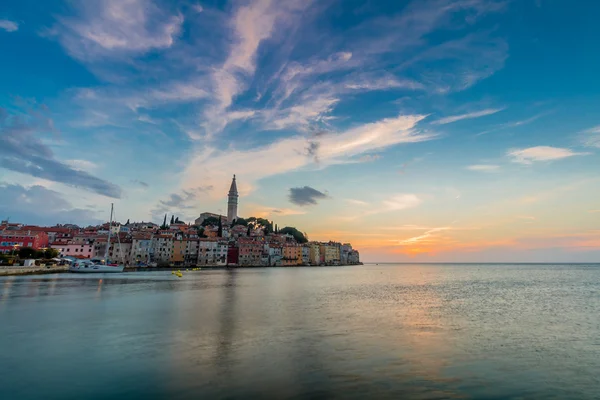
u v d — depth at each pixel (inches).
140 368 779.4
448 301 2154.3
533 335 1167.6
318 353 906.1
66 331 1145.4
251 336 1092.5
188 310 1615.4
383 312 1640.0
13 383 692.1
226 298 2144.4
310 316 1486.2
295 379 717.9
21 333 1114.1
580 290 3041.3
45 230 7687.0
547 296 2512.3
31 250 5137.8
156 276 4690.0
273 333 1136.2
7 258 4539.9
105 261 5935.0
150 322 1307.8
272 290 2753.4
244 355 882.1
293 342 1018.7
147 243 7480.3
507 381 726.5
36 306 1704.0
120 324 1266.0
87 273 4945.9
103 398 624.1
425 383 706.8
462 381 721.6
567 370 799.1
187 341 1020.5
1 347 948.0
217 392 650.8
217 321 1341.0
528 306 1945.1
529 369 802.8
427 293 2684.5
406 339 1077.8
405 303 2020.2
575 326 1341.0
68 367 785.6
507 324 1370.6
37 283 3026.6
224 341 1023.6
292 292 2603.3
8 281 3198.8
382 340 1059.3
